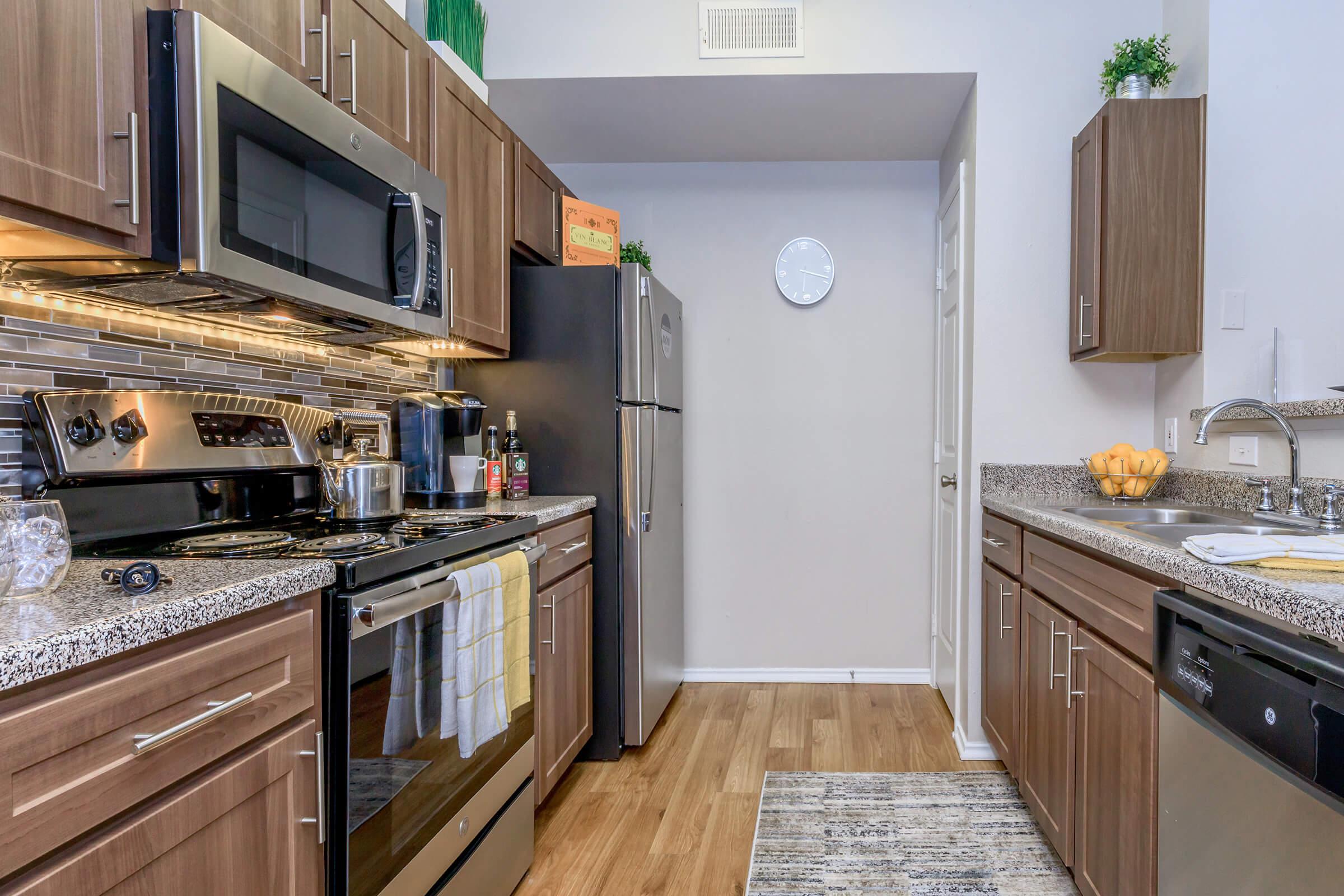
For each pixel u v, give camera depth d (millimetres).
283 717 1033
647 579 2531
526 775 1807
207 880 896
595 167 3291
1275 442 1824
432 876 1362
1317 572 1053
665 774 2369
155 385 1448
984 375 2455
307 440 1704
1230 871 1027
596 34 2506
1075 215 2355
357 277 1508
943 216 3027
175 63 1102
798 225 3236
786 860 1883
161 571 1045
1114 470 2145
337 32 1519
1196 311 2102
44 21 923
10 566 831
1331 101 1993
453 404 2135
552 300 2463
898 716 2844
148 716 814
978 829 2025
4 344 1182
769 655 3285
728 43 2480
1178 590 1221
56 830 708
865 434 3223
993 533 2332
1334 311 1975
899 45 2451
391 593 1223
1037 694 1909
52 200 930
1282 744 900
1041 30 2420
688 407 3289
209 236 1115
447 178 1949
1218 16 2066
